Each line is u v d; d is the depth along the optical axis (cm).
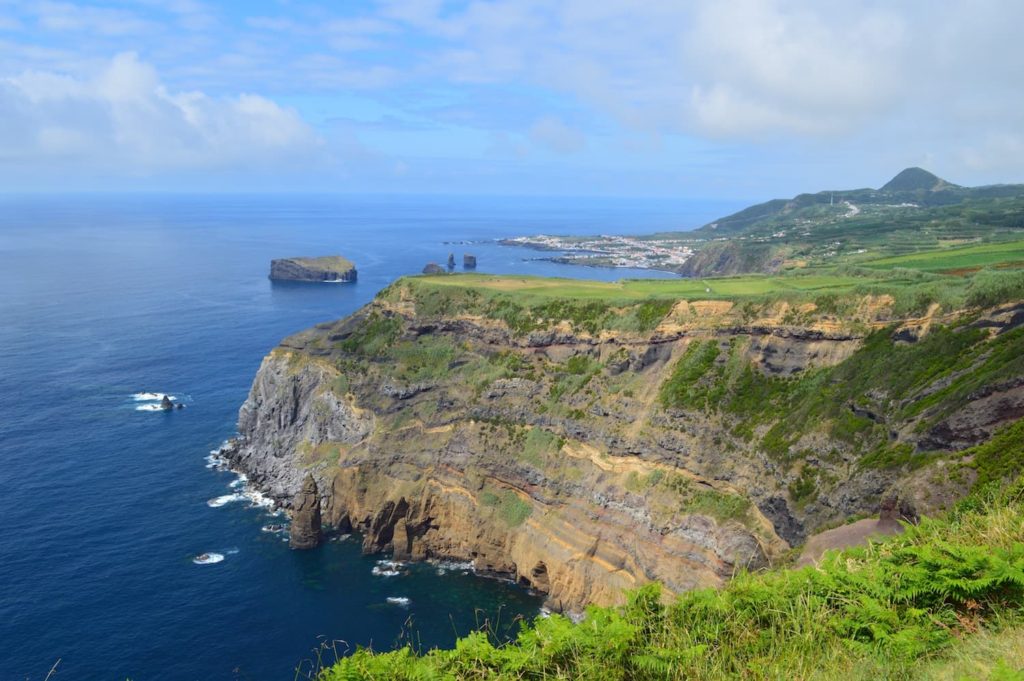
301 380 9550
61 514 7988
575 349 8062
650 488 6556
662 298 7794
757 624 1432
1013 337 4912
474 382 8400
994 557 1403
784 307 6856
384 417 8644
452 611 6694
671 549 6106
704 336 7250
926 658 1230
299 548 7694
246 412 9994
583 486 7012
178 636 6009
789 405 6266
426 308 9438
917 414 5016
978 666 1129
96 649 5772
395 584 7169
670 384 7069
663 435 6706
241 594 6731
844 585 1480
